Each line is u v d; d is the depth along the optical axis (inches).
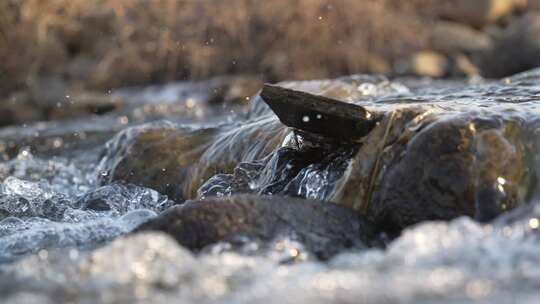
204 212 498.3
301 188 588.7
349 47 1947.6
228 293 398.9
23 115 1594.5
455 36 2042.3
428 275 394.6
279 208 509.0
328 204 530.3
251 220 497.0
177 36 1920.5
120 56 1907.0
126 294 398.0
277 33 1947.6
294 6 1953.7
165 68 1913.1
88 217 684.1
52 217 692.1
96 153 1137.4
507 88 714.8
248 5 1948.8
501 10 2192.4
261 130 700.0
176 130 787.4
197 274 422.3
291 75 1920.5
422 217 525.0
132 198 728.3
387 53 1971.0
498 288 378.0
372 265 418.9
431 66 1924.2
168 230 490.6
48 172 1005.8
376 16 1974.7
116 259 429.7
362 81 890.1
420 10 2098.9
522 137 535.5
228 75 1916.8
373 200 546.9
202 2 1950.1
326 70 1945.1
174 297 394.3
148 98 1691.7
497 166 522.6
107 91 1865.2
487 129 531.8
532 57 1972.2
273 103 576.4
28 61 1872.5
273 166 617.6
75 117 1574.8
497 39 2085.4
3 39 1877.5
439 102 627.8
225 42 1942.7
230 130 753.6
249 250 480.4
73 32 1953.7
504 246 436.8
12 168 1027.3
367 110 564.1
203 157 733.9
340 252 494.0
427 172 526.9
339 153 588.4
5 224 655.1
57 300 394.6
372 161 555.8
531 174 526.6
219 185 658.8
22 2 1903.3
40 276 422.0
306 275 416.2
